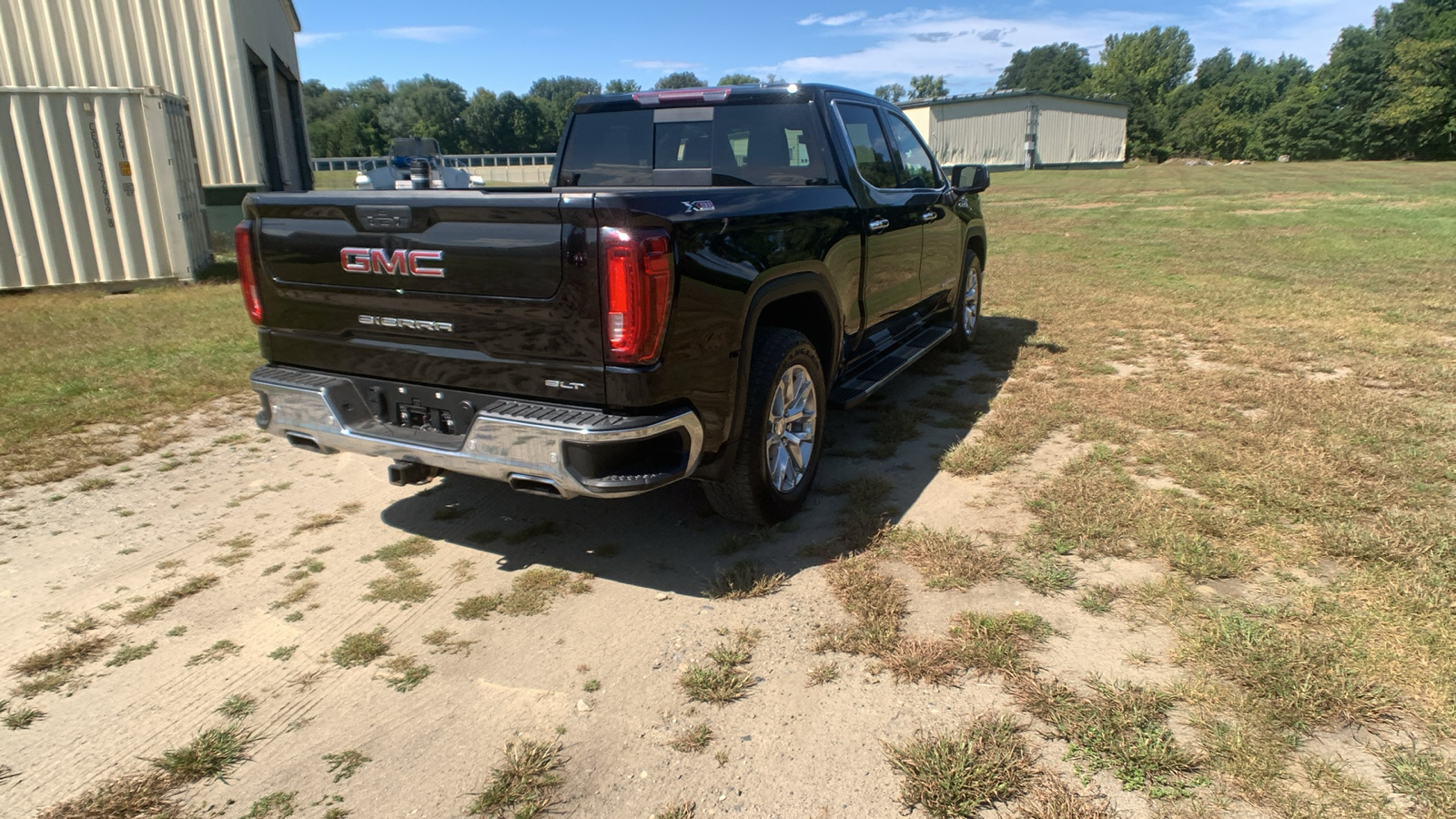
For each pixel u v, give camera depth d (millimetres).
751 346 3146
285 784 2217
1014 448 4449
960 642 2740
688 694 2543
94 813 2121
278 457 4609
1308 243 12969
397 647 2824
